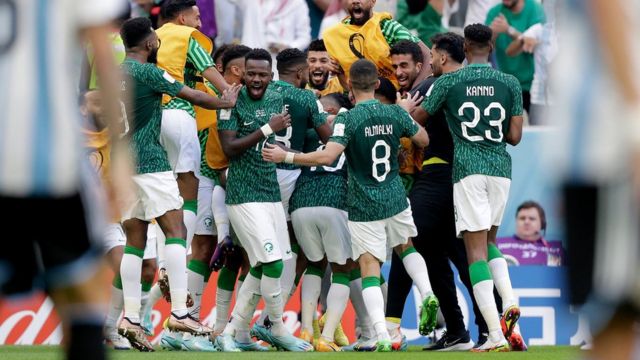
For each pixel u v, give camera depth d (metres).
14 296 12.38
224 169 32.19
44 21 12.00
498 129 29.05
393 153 29.17
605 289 11.03
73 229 12.11
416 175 32.53
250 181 29.66
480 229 28.67
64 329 12.50
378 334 28.95
